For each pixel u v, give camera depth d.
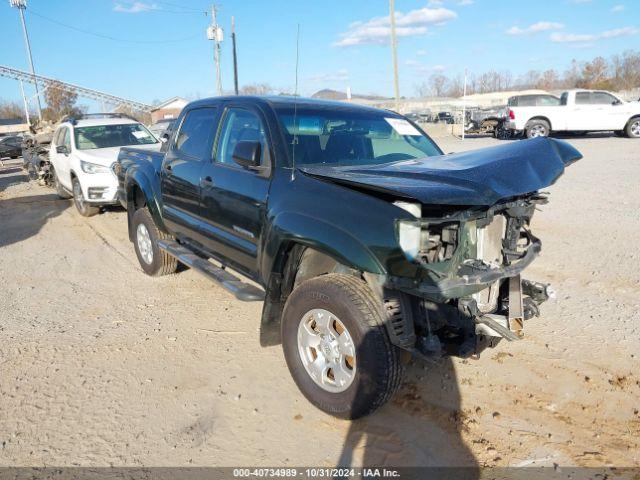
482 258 3.27
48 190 14.31
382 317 3.04
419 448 3.11
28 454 3.12
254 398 3.67
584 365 3.99
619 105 22.11
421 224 2.83
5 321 5.09
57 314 5.25
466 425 3.31
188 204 4.97
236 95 4.71
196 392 3.76
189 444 3.20
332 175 3.33
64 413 3.53
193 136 5.07
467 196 2.77
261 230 3.82
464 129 28.64
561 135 25.53
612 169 13.58
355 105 4.74
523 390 3.68
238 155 3.79
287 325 3.54
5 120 68.00
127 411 3.54
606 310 4.95
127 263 6.98
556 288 5.55
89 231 8.99
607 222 8.17
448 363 4.05
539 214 8.87
